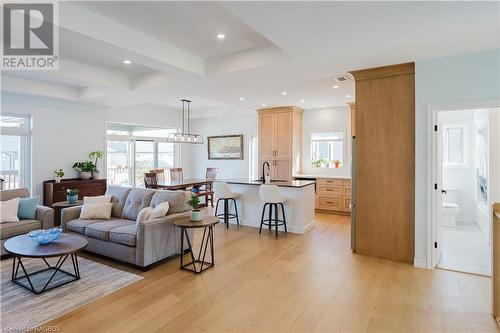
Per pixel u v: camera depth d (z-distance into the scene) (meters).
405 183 3.70
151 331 2.24
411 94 3.64
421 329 2.28
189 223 3.40
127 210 4.32
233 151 8.73
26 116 5.64
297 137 7.45
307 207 5.29
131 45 3.12
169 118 8.67
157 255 3.55
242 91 5.17
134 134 8.06
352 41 2.88
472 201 5.85
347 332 2.24
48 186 5.62
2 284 3.03
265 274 3.33
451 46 3.03
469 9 2.24
